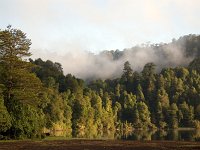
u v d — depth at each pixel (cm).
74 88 17738
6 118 6253
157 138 8950
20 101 6781
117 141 6438
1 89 6462
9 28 7181
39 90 7269
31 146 5153
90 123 16612
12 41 7081
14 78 6850
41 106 12850
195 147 5059
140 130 18500
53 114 13550
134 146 5272
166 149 4759
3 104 6291
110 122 18562
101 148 4919
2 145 5288
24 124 6681
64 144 5584
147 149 4775
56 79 18012
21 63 7050
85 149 4775
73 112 16050
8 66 6938
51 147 5031
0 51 7081
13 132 6662
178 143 5925
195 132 14538
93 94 18475
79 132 13638
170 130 17788
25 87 6956
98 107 17938
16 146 5125
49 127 12962
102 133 13638
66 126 14825
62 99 15475
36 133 6981
